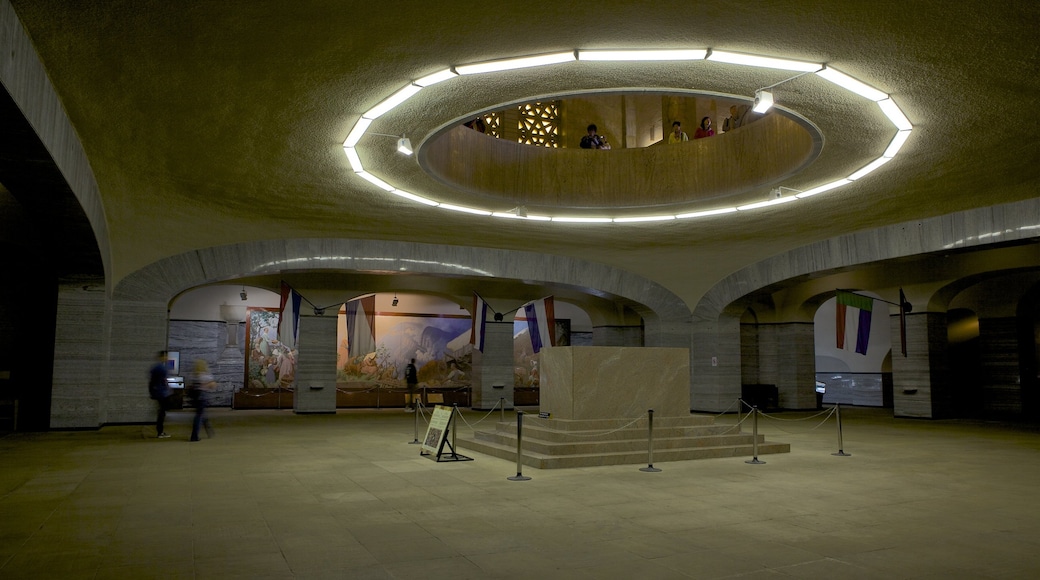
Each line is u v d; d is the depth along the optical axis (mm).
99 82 8812
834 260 19391
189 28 7582
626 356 12898
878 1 7219
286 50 8250
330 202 15906
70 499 8234
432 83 9430
